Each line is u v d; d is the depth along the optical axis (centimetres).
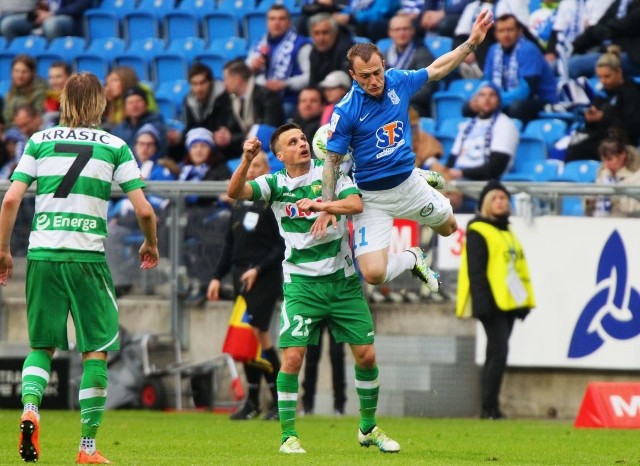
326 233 2247
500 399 3694
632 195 3616
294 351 2312
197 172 4262
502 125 4194
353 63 2244
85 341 1991
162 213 3909
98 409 1998
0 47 6069
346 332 2316
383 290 3784
